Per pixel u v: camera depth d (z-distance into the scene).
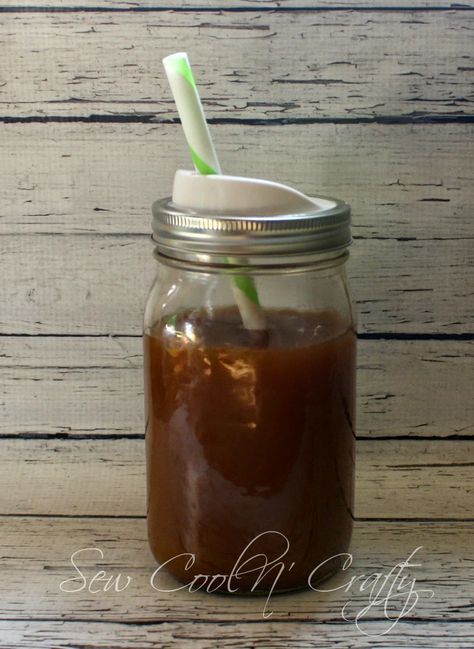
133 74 0.68
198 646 0.57
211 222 0.56
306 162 0.69
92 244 0.70
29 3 0.67
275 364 0.58
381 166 0.69
